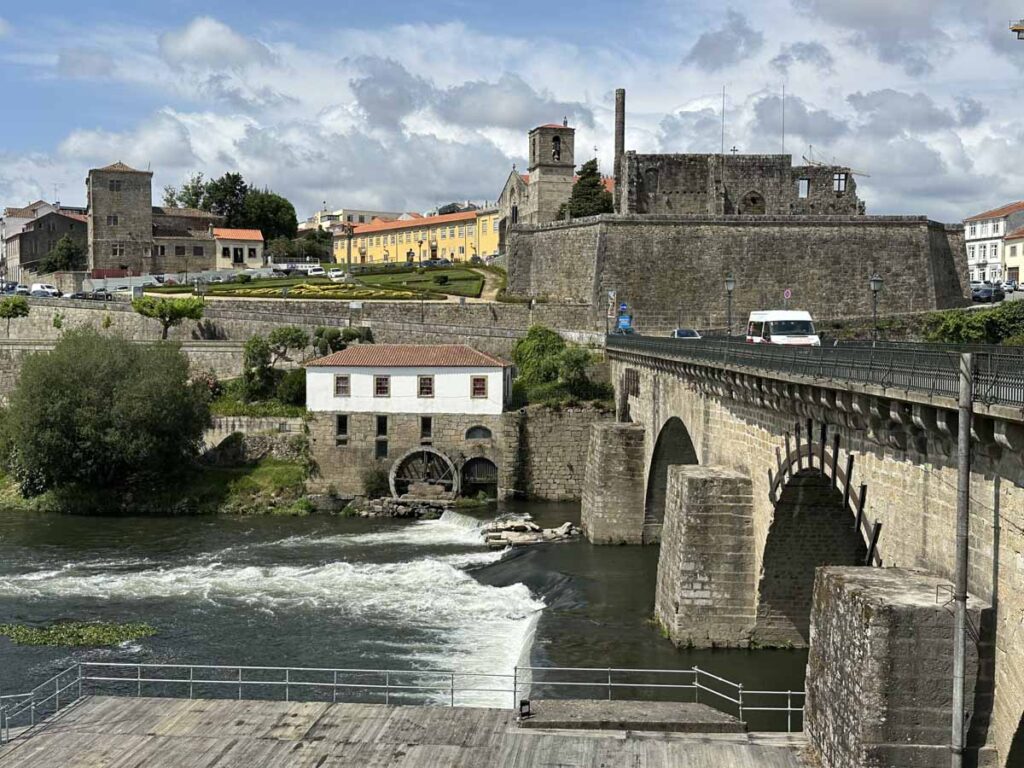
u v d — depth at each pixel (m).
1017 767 22.77
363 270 160.38
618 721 30.42
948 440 25.39
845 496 32.44
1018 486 22.14
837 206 115.25
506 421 83.00
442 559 64.38
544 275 111.88
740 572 43.91
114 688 41.84
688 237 101.00
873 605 24.27
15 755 28.81
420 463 83.25
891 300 100.31
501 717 31.30
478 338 97.56
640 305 99.88
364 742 29.55
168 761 28.41
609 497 67.88
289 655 46.03
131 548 68.06
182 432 82.56
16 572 61.50
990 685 23.39
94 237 170.50
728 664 42.41
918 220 100.94
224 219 197.00
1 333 123.00
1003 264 160.88
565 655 44.12
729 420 46.44
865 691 24.31
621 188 117.81
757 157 114.44
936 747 24.00
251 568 62.31
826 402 32.53
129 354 83.62
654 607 50.47
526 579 58.62
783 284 100.44
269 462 85.56
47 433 78.94
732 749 28.47
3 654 46.25
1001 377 22.27
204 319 110.25
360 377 83.56
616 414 81.38
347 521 78.12
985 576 23.66
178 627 50.31
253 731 30.44
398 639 48.22
